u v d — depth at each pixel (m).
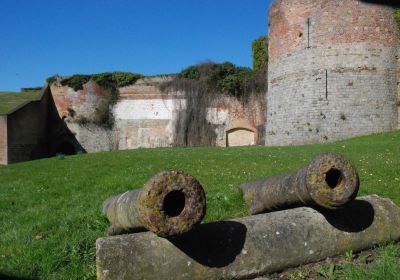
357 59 22.66
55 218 7.05
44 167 16.80
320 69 23.11
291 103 24.27
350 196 4.16
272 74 25.97
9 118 30.77
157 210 3.53
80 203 8.30
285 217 4.47
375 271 3.79
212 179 9.95
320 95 23.09
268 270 4.16
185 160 15.21
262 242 4.20
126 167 14.19
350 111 22.61
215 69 32.53
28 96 36.69
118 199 5.38
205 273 3.93
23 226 6.82
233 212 6.56
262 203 5.54
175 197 3.74
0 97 36.31
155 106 34.22
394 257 4.21
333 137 22.77
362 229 4.55
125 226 4.86
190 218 3.61
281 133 24.95
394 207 4.84
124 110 35.06
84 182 11.20
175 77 33.66
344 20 22.78
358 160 12.51
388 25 23.08
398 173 9.21
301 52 23.80
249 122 31.64
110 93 35.34
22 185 11.86
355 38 22.69
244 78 31.73
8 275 4.59
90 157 19.53
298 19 24.03
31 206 8.77
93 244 5.39
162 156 17.52
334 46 22.89
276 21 25.52
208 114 32.69
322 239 4.39
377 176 9.05
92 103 35.56
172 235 3.57
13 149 31.05
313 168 4.21
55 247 5.39
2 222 7.41
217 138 32.38
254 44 32.03
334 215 4.56
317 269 4.12
